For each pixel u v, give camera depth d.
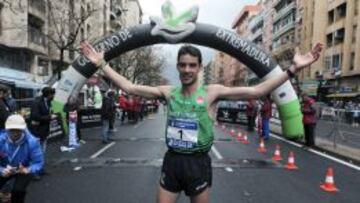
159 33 16.77
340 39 52.59
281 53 74.94
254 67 17.22
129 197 7.74
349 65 49.12
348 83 48.84
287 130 17.03
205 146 3.66
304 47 64.25
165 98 3.80
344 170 10.90
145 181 9.11
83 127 23.55
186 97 3.66
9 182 6.94
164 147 15.04
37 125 9.46
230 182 9.10
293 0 71.88
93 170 10.35
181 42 16.94
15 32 34.78
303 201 7.61
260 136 20.02
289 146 16.23
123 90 3.88
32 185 8.63
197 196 3.66
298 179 9.58
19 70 35.50
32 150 5.73
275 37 84.31
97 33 60.22
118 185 8.70
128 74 66.81
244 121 29.16
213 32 16.75
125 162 11.55
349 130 26.17
